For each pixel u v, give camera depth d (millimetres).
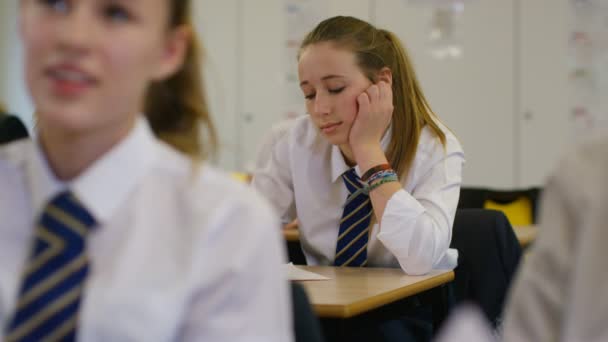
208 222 993
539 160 6133
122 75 979
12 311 990
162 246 1003
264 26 6504
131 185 1034
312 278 1984
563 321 873
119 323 946
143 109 1239
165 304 966
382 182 2273
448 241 2252
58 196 1013
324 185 2559
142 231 1006
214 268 993
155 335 959
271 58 6504
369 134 2340
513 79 6145
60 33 941
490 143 6203
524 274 920
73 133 1003
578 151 896
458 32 6223
